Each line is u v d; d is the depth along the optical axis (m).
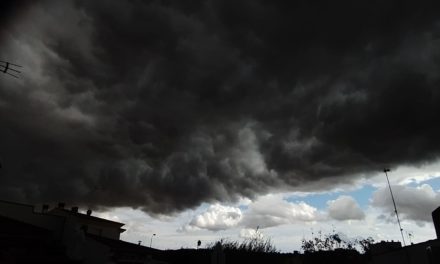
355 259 29.33
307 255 30.72
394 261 16.22
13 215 11.77
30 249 9.56
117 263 13.56
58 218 11.80
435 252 12.09
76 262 10.78
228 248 21.64
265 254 22.80
